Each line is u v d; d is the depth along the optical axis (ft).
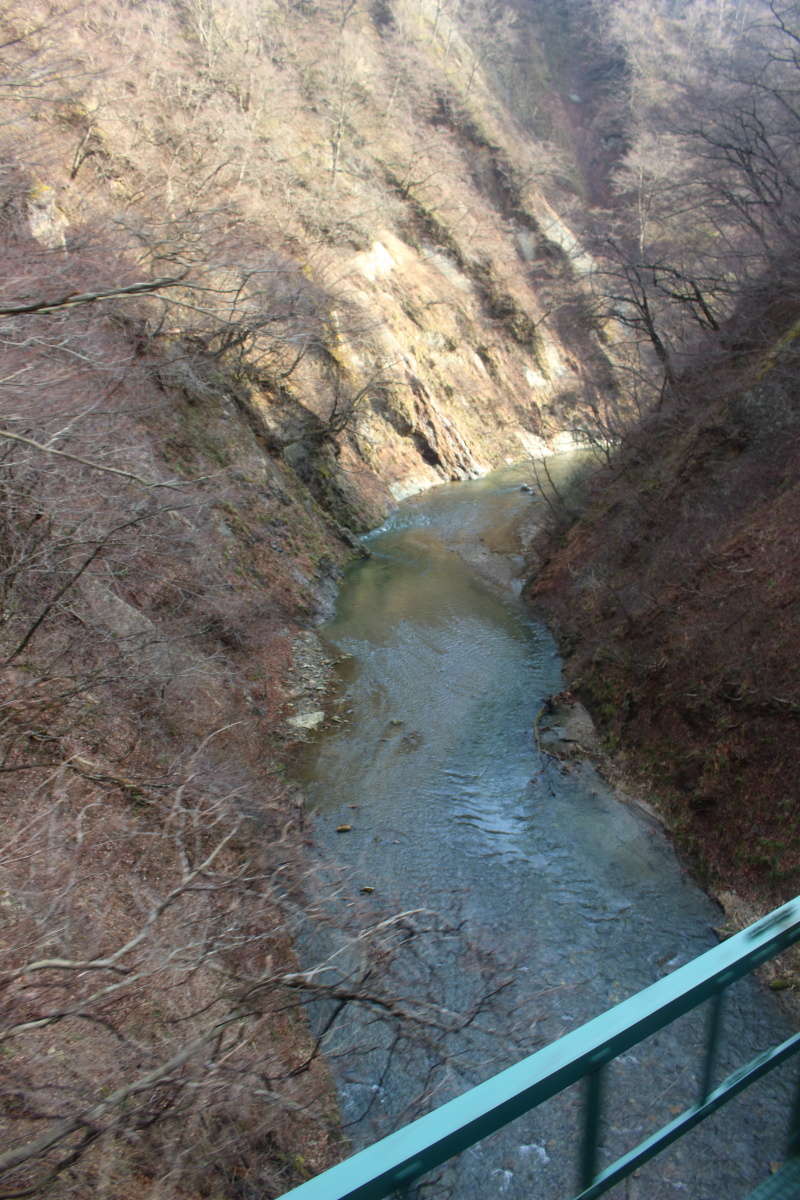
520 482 129.70
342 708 56.80
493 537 100.68
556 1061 6.62
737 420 63.72
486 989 30.55
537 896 37.47
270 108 130.11
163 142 92.02
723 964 7.58
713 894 37.42
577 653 63.00
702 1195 15.43
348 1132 24.98
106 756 34.86
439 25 209.36
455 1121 6.10
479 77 210.38
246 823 36.68
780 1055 9.07
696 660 47.26
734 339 72.18
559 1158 21.50
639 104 192.03
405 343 133.59
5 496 33.35
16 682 32.63
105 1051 21.31
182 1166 19.22
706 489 63.00
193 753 38.78
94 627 39.52
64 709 34.78
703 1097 8.39
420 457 127.85
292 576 74.23
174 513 47.78
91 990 22.76
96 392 39.70
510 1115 6.39
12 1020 20.30
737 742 41.16
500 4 243.81
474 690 59.93
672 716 46.68
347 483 105.19
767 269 72.64
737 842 38.01
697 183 82.79
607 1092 7.34
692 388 76.74
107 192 77.66
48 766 30.01
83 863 27.94
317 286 100.53
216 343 82.28
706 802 40.70
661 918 36.22
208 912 27.96
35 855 24.94
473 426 141.90
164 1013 23.63
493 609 77.71
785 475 55.77
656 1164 15.97
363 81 169.48
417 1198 6.21
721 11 206.39
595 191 213.46
